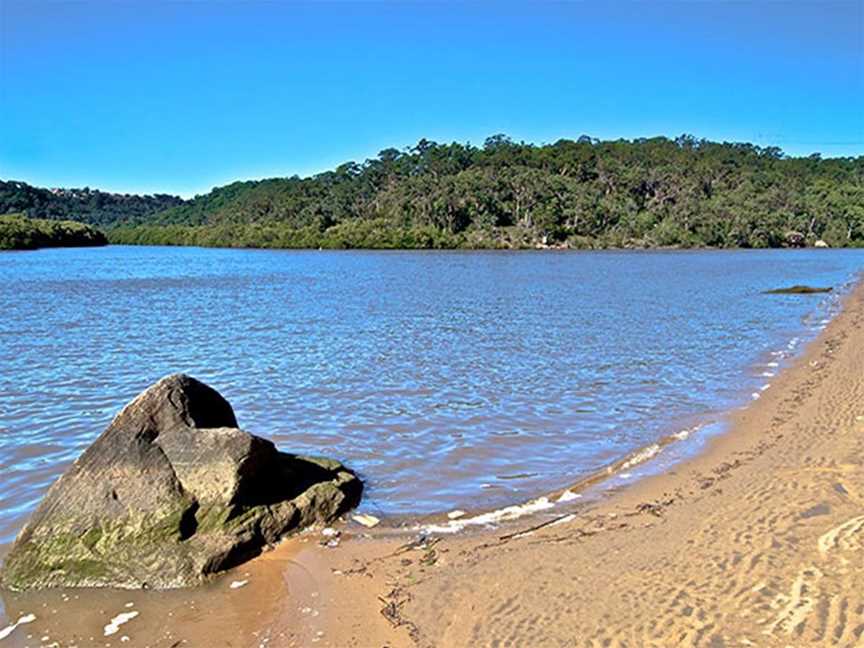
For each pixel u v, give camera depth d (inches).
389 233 4766.2
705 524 273.0
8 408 500.1
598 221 4982.8
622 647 189.2
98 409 501.0
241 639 213.8
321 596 237.5
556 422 459.5
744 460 365.7
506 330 913.5
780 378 592.7
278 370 639.8
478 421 461.4
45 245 4995.1
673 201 5285.4
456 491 337.1
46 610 233.6
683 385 570.3
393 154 6491.1
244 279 2068.2
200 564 254.1
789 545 239.0
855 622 184.9
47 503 267.3
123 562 254.1
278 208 5876.0
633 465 372.5
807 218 4995.1
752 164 6225.4
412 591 236.7
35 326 979.9
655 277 2090.3
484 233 4773.6
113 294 1546.5
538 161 6023.6
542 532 284.2
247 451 283.3
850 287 1627.7
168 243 5787.4
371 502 323.3
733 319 1035.3
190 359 705.0
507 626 207.9
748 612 197.5
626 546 260.1
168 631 219.3
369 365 660.7
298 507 294.4
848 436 382.6
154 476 275.3
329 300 1382.9
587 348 761.6
